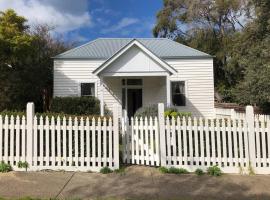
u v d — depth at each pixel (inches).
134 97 991.6
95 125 386.3
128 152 402.0
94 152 384.5
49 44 1384.1
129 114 981.2
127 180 355.9
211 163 383.6
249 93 674.8
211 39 1610.5
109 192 319.6
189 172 381.4
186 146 384.5
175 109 826.2
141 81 988.6
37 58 1174.3
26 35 1003.9
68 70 981.8
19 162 381.4
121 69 863.1
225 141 383.9
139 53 864.9
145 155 398.0
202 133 383.6
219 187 338.0
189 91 994.1
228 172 382.0
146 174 373.4
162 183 347.6
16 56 985.5
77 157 384.2
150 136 396.5
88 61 984.9
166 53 1008.9
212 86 995.3
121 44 1088.2
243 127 385.7
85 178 361.1
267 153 386.0
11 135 382.9
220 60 1583.4
